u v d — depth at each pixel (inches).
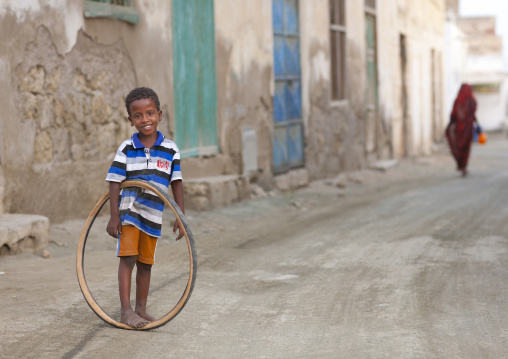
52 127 297.0
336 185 554.6
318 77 576.7
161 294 205.8
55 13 295.9
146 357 146.7
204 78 417.1
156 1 367.6
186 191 381.4
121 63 340.2
